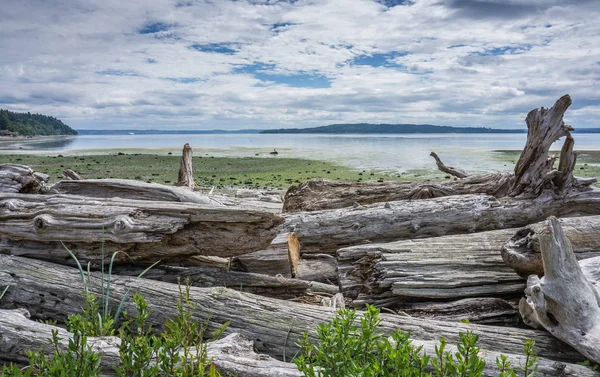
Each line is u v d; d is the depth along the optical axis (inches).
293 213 241.9
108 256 168.7
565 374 116.0
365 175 727.1
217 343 124.6
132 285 154.0
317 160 1048.2
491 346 132.4
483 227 230.1
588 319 127.2
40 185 217.0
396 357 78.5
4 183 203.8
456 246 186.7
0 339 121.6
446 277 173.3
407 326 138.0
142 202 178.2
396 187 277.1
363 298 180.1
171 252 171.0
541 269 161.6
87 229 165.8
